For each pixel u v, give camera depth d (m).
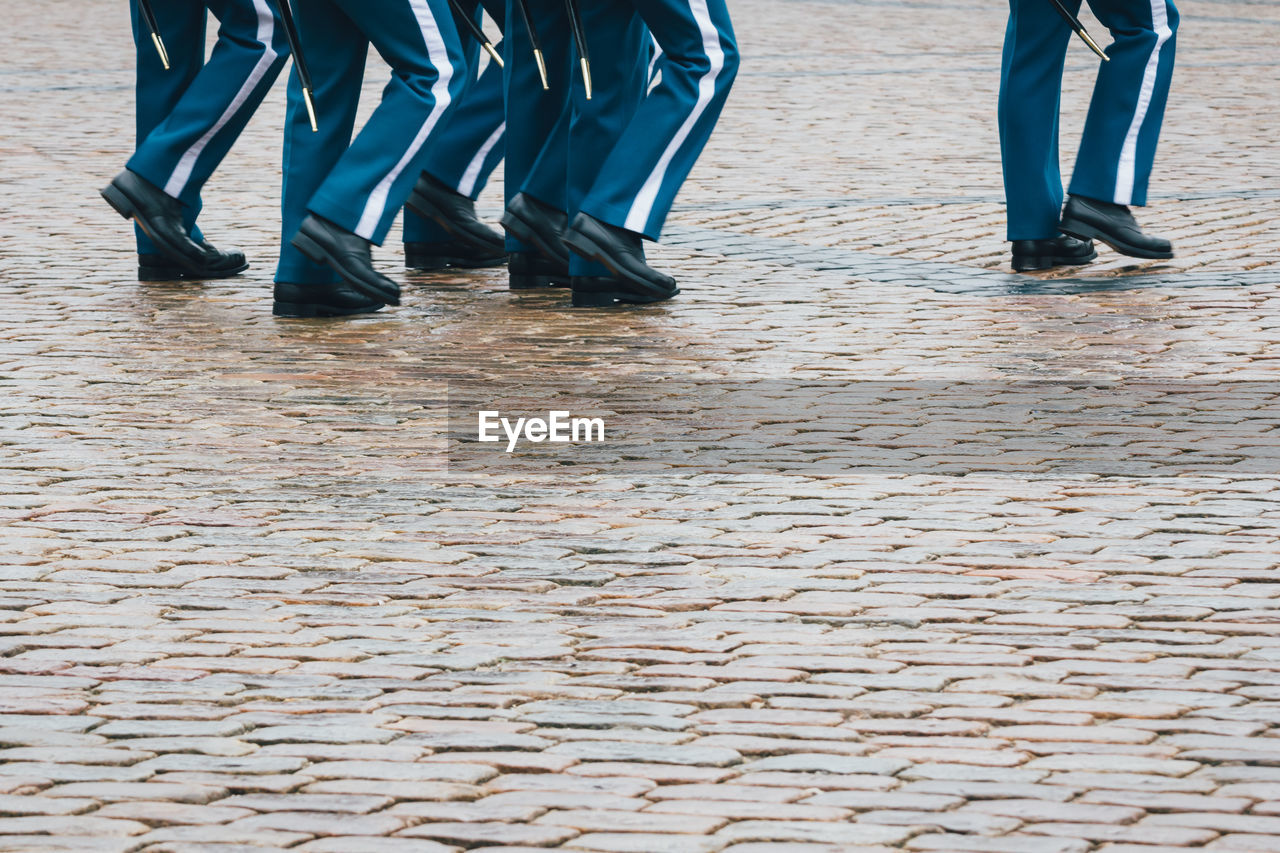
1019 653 5.12
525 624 5.38
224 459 6.99
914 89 17.95
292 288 9.36
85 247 11.08
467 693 4.91
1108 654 5.11
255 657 5.15
